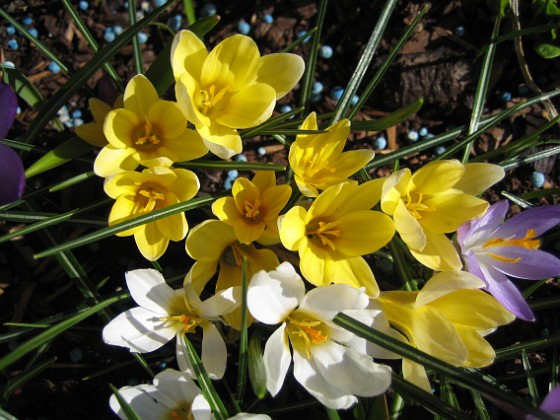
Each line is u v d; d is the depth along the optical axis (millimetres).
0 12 274
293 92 343
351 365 225
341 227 233
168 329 235
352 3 352
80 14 347
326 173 244
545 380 300
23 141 266
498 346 304
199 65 232
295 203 264
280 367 215
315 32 287
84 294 258
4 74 277
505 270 253
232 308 222
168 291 233
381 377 217
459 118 339
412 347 219
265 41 349
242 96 238
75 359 292
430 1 347
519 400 206
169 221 234
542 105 337
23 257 303
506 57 340
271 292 216
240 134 261
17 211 263
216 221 230
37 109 294
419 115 342
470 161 307
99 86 293
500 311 222
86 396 289
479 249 254
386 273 307
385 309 234
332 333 231
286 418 286
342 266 230
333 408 220
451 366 215
